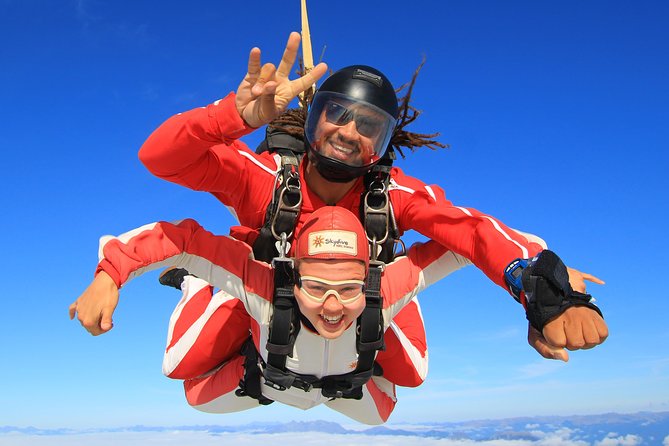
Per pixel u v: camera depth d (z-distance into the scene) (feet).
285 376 6.16
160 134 5.53
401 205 6.39
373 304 5.89
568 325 4.77
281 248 5.90
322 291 5.50
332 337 5.65
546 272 4.89
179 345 7.41
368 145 5.95
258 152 7.09
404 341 7.41
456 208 6.10
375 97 5.94
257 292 5.95
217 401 7.80
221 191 6.24
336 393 6.42
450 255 6.40
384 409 7.99
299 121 6.49
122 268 5.28
